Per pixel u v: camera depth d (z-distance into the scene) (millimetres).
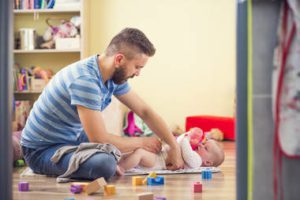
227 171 3041
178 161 2887
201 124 5340
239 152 1383
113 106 4898
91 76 2553
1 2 1413
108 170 2559
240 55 1365
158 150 2859
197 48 5711
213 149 3053
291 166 1370
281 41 1350
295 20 1333
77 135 2805
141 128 5250
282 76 1351
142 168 2889
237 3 1367
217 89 5703
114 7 5711
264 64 1360
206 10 5688
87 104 2516
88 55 5625
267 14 1352
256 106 1368
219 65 5699
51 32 5410
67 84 2570
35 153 2783
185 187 2477
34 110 2750
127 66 2588
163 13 5715
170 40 5727
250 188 1378
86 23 5453
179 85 5738
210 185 2531
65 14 5559
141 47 2568
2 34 1418
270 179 1375
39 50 5309
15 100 5590
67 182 2596
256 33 1358
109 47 2604
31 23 5594
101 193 2311
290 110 1358
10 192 1450
